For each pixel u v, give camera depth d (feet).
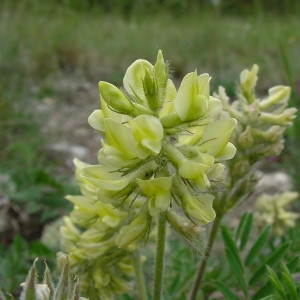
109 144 0.22
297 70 0.99
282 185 0.64
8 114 0.76
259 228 0.46
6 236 0.50
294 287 0.26
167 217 0.24
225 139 0.22
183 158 0.22
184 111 0.22
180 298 0.35
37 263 0.41
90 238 0.29
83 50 1.22
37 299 0.20
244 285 0.32
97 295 0.30
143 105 0.23
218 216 0.31
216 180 0.23
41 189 0.51
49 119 0.86
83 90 1.03
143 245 0.26
